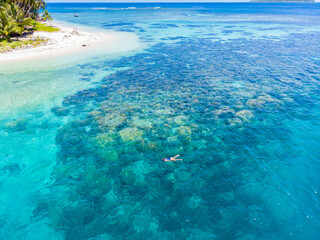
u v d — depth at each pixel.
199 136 17.14
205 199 11.55
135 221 10.38
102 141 16.70
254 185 12.41
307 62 35.34
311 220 10.31
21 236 9.73
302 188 12.19
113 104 22.56
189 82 28.30
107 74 32.09
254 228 9.93
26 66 34.97
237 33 65.81
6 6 49.31
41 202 11.53
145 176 13.29
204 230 9.88
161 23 91.44
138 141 16.61
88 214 10.77
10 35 48.34
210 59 38.97
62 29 67.81
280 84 26.70
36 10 71.19
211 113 20.41
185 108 21.45
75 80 29.59
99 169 13.91
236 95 24.03
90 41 54.34
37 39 49.66
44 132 17.83
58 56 41.16
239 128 18.05
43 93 25.25
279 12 154.25
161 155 15.15
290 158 14.54
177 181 12.85
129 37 60.59
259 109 20.94
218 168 13.82
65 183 12.82
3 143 16.36
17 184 12.74
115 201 11.54
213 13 147.62
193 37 60.53
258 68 33.09
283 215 10.58
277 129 17.78
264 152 15.19
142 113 20.64
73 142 16.62
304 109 20.78
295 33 64.06
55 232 9.88
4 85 27.31
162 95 24.52
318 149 15.36
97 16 128.62
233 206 11.10
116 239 9.52
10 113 20.67
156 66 35.59
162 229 9.97
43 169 13.95
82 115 20.50
